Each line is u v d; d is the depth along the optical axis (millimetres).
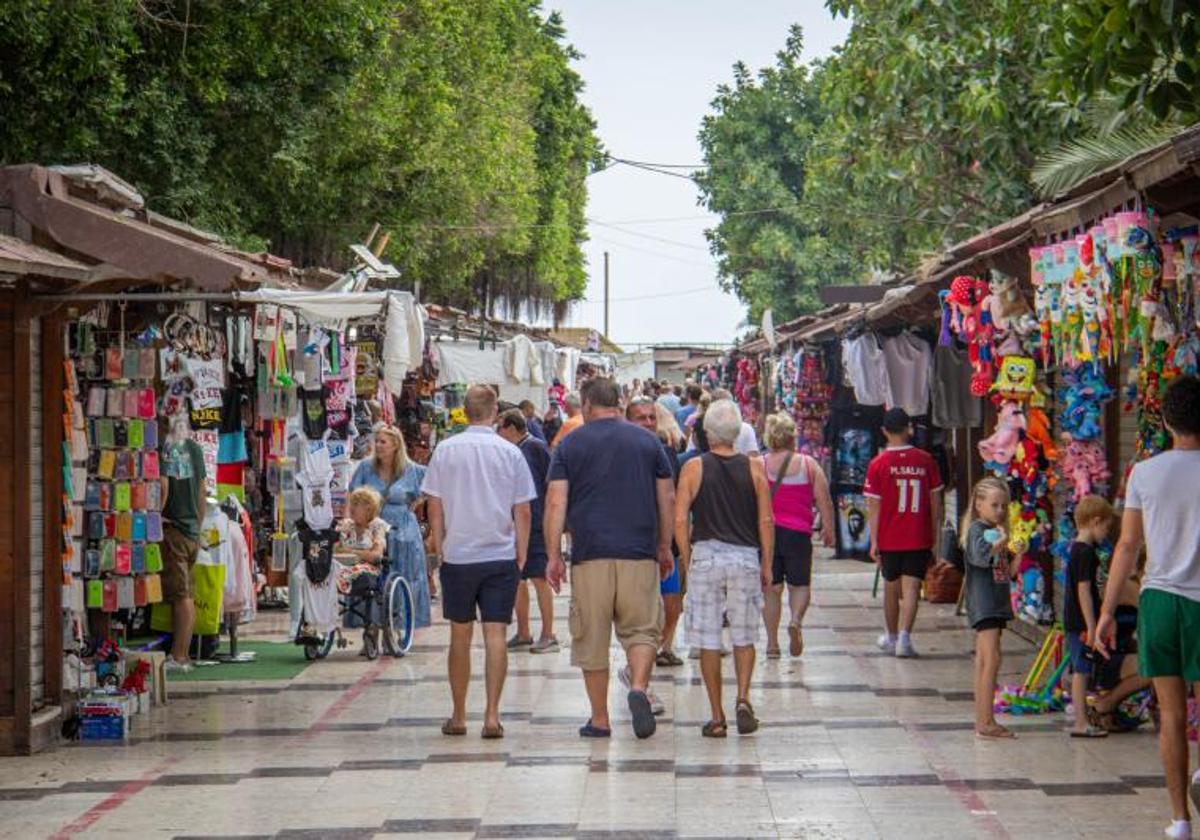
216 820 8930
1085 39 10266
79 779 10023
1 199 10789
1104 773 9727
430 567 20281
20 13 19172
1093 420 12359
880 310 17922
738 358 42438
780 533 14438
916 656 14531
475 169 38094
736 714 11266
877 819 8711
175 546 13938
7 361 10711
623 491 10992
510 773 9992
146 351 12289
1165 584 7984
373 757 10562
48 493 11141
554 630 16750
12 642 10727
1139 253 9094
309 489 16781
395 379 16172
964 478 19031
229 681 13711
